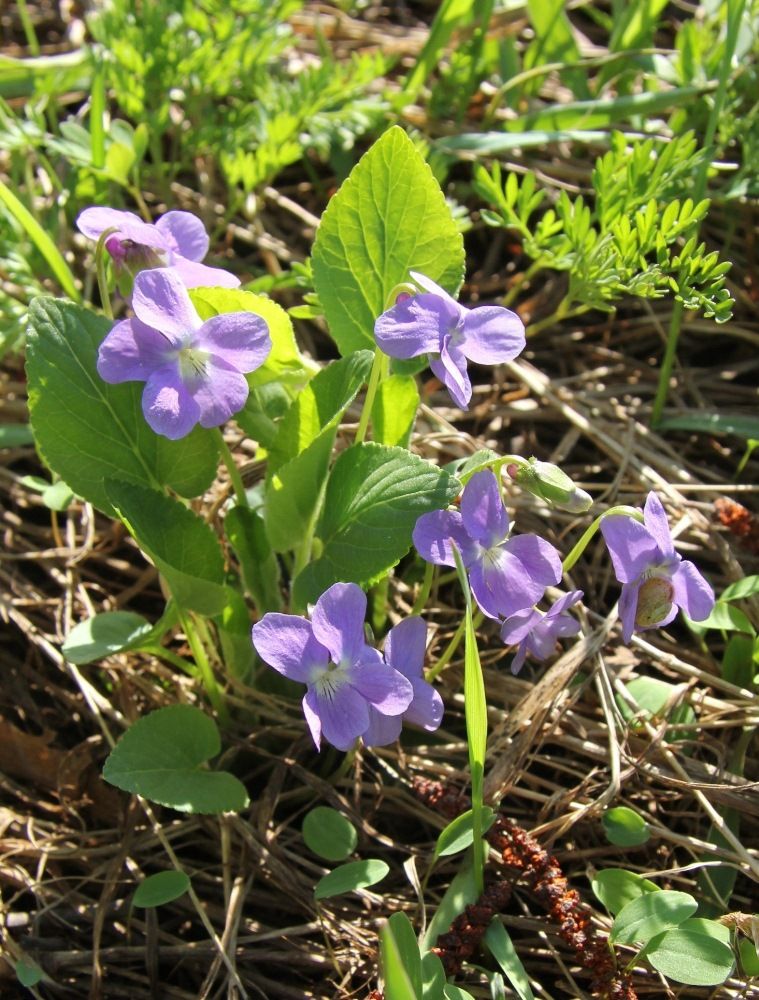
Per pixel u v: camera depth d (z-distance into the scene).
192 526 0.18
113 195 0.28
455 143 0.28
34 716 0.21
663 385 0.24
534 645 0.17
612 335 0.27
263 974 0.17
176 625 0.22
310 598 0.17
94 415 0.18
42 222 0.27
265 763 0.20
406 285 0.17
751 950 0.16
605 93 0.30
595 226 0.28
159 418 0.16
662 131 0.28
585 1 0.32
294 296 0.27
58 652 0.21
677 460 0.24
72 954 0.17
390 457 0.17
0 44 0.32
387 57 0.31
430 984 0.15
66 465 0.18
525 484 0.16
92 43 0.31
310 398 0.18
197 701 0.21
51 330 0.18
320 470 0.18
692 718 0.20
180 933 0.18
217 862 0.19
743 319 0.27
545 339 0.27
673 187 0.23
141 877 0.18
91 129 0.25
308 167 0.29
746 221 0.27
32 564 0.23
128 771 0.17
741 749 0.20
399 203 0.19
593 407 0.25
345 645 0.15
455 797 0.18
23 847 0.19
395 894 0.18
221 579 0.18
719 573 0.22
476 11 0.29
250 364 0.16
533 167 0.29
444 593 0.22
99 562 0.23
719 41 0.27
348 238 0.19
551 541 0.23
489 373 0.26
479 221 0.28
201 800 0.17
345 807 0.19
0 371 0.26
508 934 0.18
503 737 0.19
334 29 0.33
